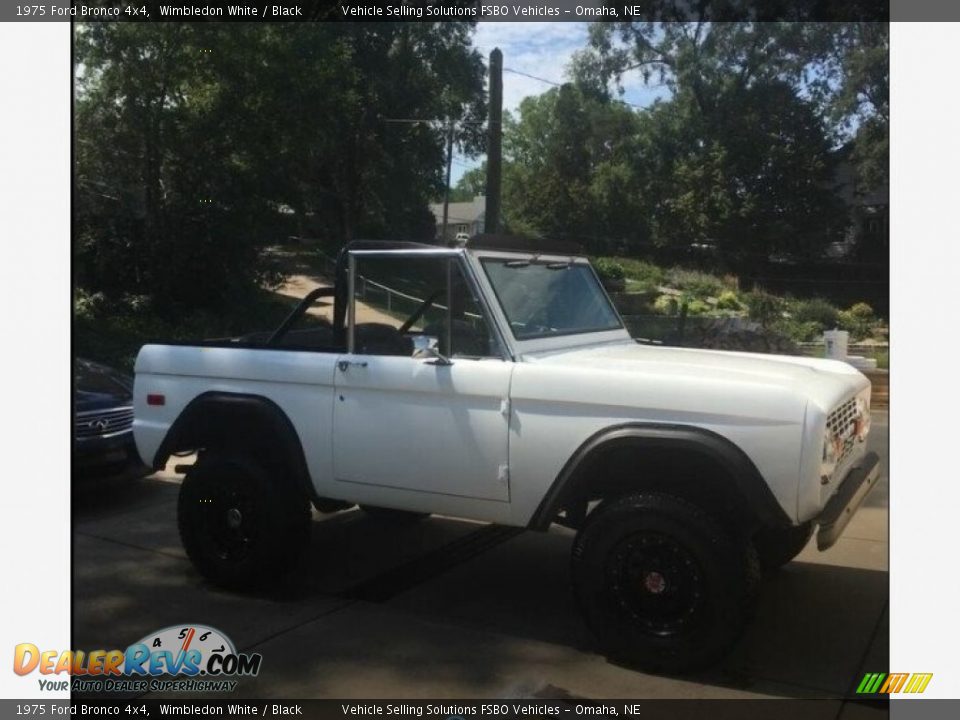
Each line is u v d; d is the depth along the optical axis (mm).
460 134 30500
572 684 3783
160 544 5836
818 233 33500
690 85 34438
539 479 4078
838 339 13805
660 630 3844
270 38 15664
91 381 7203
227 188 16047
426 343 4215
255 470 4816
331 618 4555
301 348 4922
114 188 15812
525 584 5117
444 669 3939
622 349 4953
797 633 4320
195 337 15242
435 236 33781
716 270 34000
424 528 6262
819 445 3578
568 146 42219
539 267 4867
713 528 3701
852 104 32500
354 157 28031
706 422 3740
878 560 5445
